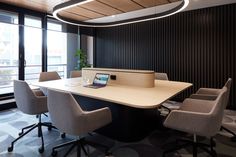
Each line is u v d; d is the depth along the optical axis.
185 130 1.96
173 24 5.22
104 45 6.85
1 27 4.86
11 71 5.15
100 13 4.77
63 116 1.92
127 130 2.67
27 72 5.47
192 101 2.55
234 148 2.52
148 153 2.39
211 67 4.70
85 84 3.25
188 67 5.04
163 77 4.06
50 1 4.29
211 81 4.71
